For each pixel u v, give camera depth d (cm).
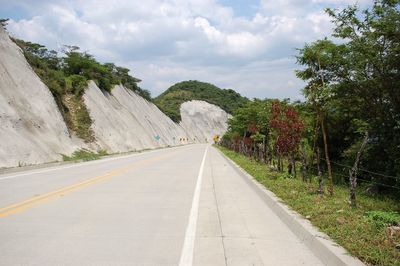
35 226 738
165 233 702
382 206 1047
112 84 7062
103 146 4516
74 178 1602
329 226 675
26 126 3011
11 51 3641
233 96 16425
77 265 525
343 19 1420
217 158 3312
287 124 1478
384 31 1312
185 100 14225
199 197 1120
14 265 523
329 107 1588
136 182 1464
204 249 609
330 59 1486
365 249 542
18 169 2000
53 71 4716
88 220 795
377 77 1423
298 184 1252
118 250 596
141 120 7244
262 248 618
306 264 544
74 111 4638
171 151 5147
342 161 1873
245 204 1012
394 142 1420
